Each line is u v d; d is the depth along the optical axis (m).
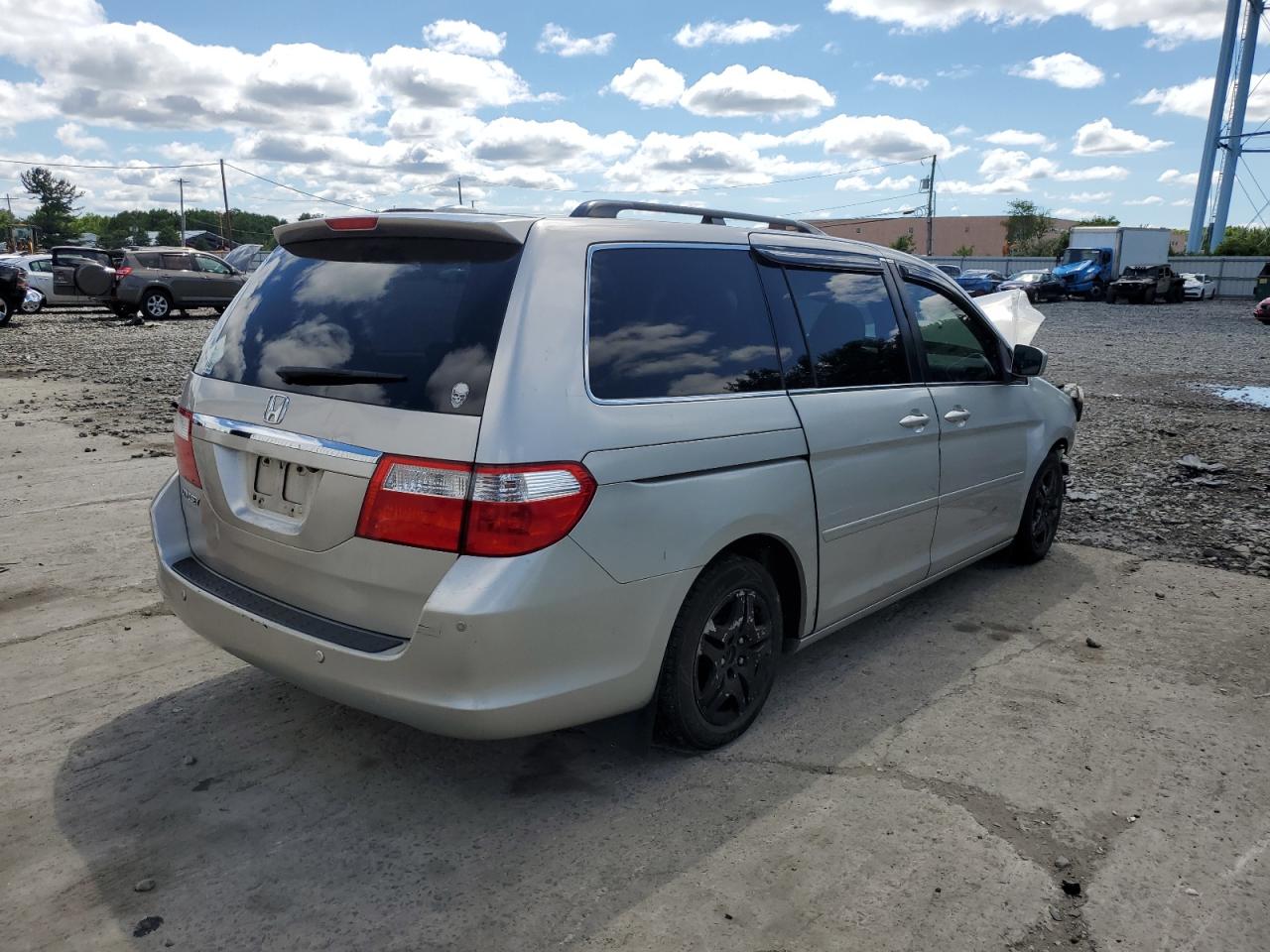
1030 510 5.41
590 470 2.76
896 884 2.71
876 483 3.95
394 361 2.85
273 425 2.99
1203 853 2.87
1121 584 5.29
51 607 4.77
